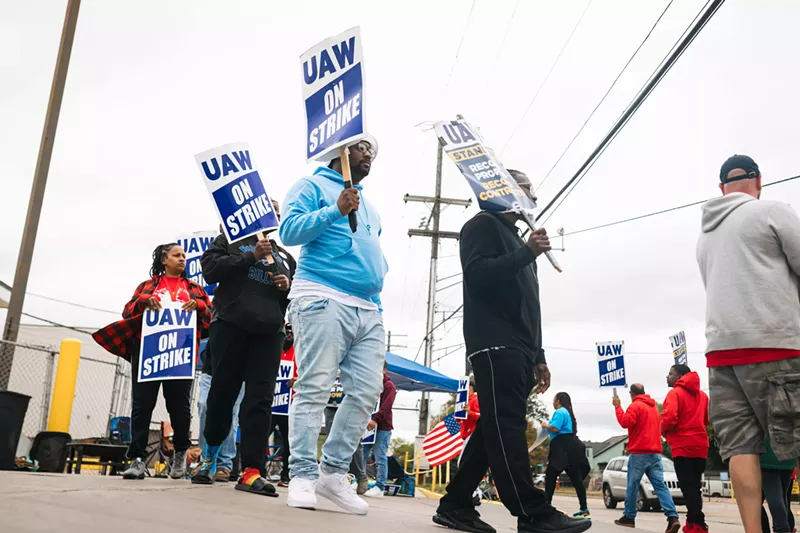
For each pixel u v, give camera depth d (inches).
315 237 137.9
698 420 259.9
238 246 185.6
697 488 258.7
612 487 721.0
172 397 201.9
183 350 200.2
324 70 146.5
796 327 118.4
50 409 363.3
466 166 143.3
